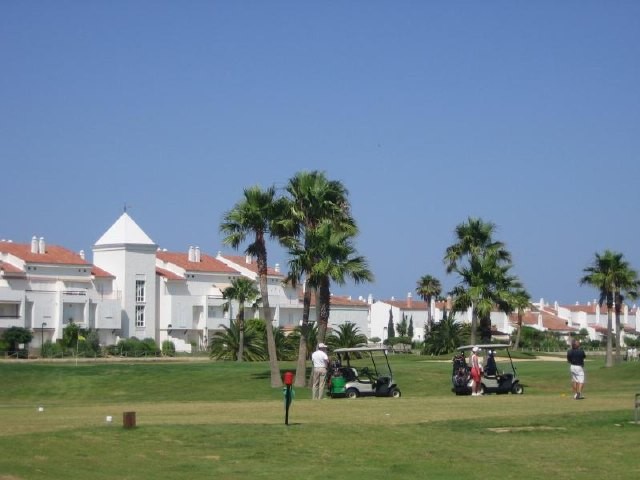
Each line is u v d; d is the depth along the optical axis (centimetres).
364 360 7000
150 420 2856
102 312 11612
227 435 2586
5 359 9875
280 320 13662
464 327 9562
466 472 2338
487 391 4569
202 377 6106
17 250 11412
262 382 5800
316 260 5456
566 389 5294
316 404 3678
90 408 3491
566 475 2333
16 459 2144
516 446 2664
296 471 2269
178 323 12606
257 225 5534
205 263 13388
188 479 2139
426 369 6334
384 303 16788
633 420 3089
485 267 8100
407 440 2678
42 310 11038
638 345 16162
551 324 17975
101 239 12238
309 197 5516
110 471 2138
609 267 7875
